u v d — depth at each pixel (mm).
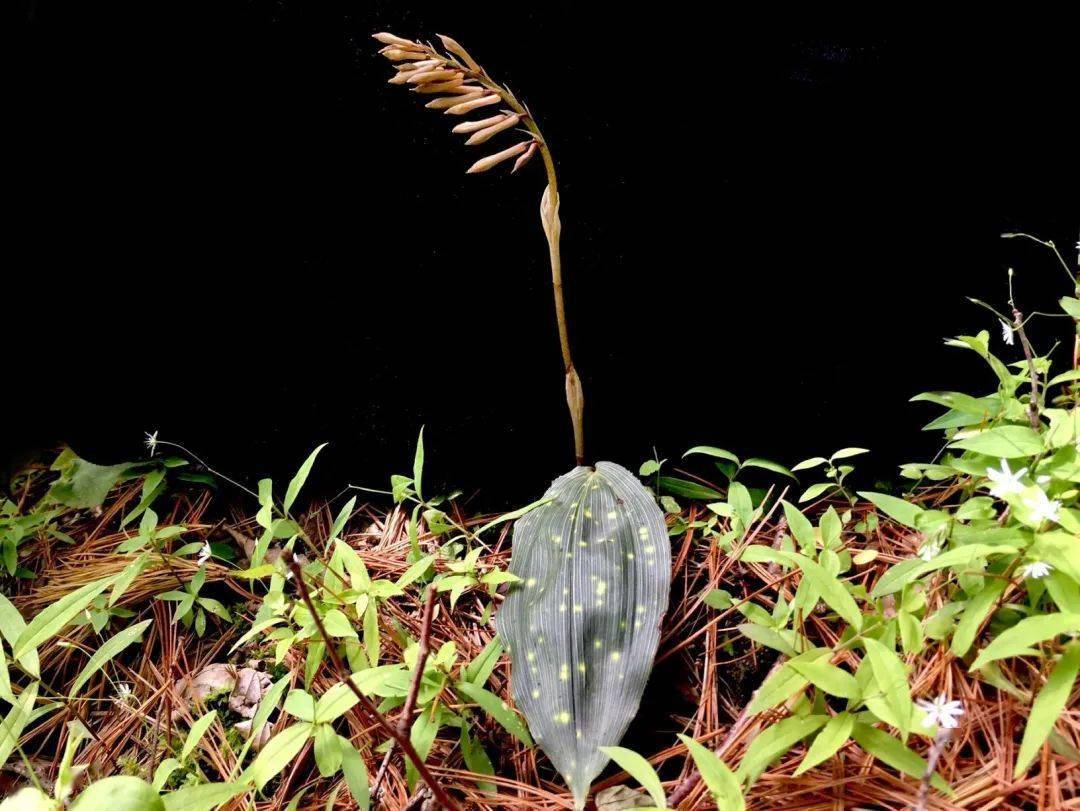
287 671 409
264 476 502
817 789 323
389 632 402
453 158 422
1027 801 312
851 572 403
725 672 384
